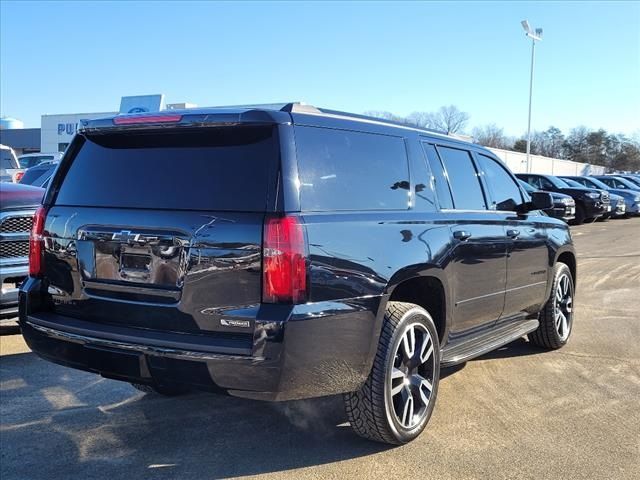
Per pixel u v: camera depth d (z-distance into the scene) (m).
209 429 4.18
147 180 3.58
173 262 3.32
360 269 3.43
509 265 5.07
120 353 3.37
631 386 5.07
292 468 3.60
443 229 4.20
